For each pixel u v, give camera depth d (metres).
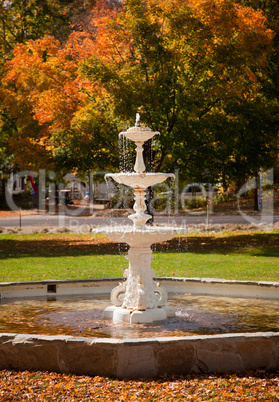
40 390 4.67
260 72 20.64
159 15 18.25
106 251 17.80
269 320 7.33
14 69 26.05
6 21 35.44
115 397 4.48
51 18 36.94
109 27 19.03
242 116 18.67
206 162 18.75
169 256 16.03
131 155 19.45
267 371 5.20
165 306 7.62
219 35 18.12
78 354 5.18
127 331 6.68
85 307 8.48
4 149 37.88
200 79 18.95
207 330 6.70
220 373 5.13
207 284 9.86
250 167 19.17
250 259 15.02
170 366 5.14
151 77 19.14
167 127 19.52
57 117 21.25
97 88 20.27
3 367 5.41
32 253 17.31
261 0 21.14
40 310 8.24
